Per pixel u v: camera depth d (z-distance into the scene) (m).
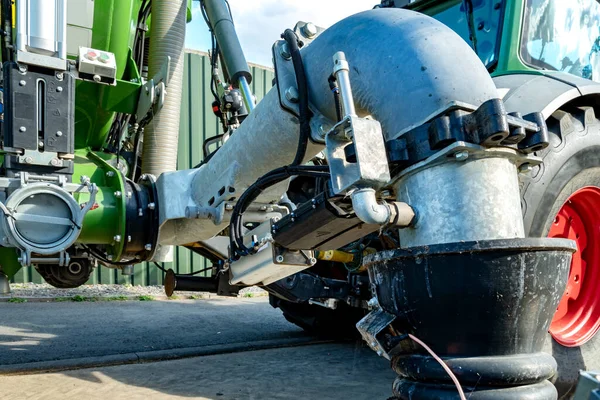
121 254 2.21
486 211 1.08
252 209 2.20
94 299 5.92
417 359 1.09
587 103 2.23
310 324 3.74
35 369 2.70
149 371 2.72
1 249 2.23
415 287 1.06
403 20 1.36
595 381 0.85
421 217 1.13
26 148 1.72
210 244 2.82
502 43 2.52
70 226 1.79
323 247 1.76
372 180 1.10
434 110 1.16
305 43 1.70
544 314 1.06
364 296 3.05
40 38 1.74
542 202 1.93
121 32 2.47
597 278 2.27
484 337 1.04
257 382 2.53
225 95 2.59
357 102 1.37
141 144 2.79
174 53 2.65
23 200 1.75
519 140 1.09
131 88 2.44
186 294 6.36
